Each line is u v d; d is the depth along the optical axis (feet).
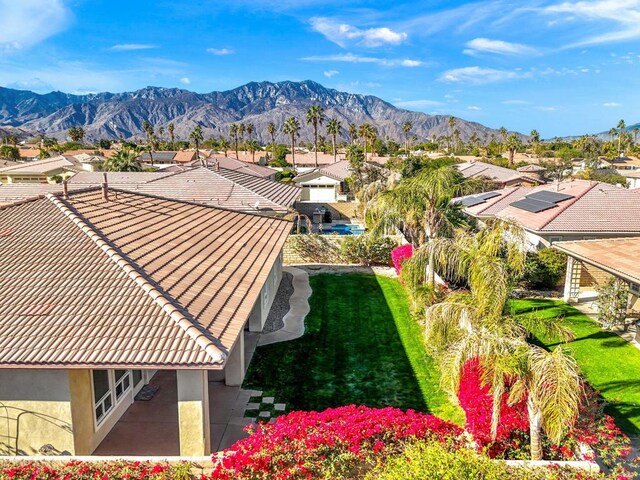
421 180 69.41
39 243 40.65
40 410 31.76
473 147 492.13
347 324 62.23
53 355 28.81
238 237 60.70
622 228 78.95
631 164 307.58
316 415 31.68
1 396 31.63
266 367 49.52
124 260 37.78
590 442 30.76
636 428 38.65
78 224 42.75
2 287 35.19
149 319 31.94
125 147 341.82
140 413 40.55
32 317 32.04
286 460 27.78
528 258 76.07
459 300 41.24
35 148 416.87
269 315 65.72
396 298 73.20
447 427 31.83
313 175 197.98
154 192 99.50
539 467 28.12
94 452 35.06
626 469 32.37
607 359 51.72
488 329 34.30
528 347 31.14
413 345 55.11
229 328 33.42
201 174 105.81
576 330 60.29
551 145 419.74
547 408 28.19
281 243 65.77
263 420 39.42
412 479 24.12
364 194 152.25
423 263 58.85
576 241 73.15
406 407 41.60
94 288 35.06
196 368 28.32
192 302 35.27
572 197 88.63
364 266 94.17
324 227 152.46
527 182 172.96
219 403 42.22
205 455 32.17
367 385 45.65
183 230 54.24
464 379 33.88
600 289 62.90
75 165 225.35
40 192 112.16
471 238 47.26
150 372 47.06
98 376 36.37
